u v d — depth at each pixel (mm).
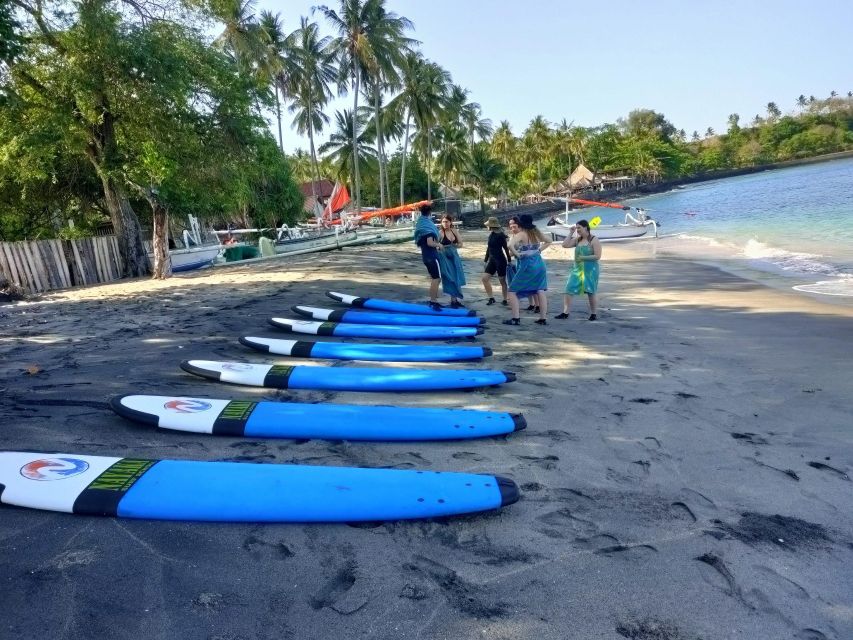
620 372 5691
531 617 2209
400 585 2361
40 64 14555
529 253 7719
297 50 37844
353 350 5965
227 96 16734
